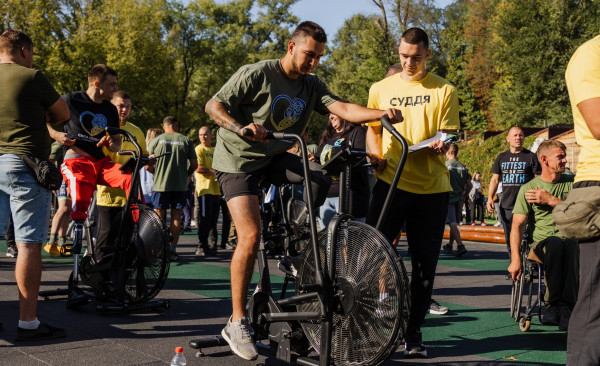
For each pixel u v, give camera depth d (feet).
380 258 9.44
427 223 12.71
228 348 12.53
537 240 16.28
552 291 14.17
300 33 11.02
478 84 191.11
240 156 11.38
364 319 9.62
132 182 15.53
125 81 110.73
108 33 109.91
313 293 10.12
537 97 150.00
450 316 16.49
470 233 41.27
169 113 131.64
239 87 11.12
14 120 12.65
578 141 9.27
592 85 8.68
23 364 11.09
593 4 143.23
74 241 16.28
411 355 12.16
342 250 10.00
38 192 12.69
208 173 28.78
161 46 115.14
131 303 15.69
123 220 15.53
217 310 16.38
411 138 12.91
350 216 10.30
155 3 117.70
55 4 108.68
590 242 8.79
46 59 106.01
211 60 148.25
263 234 11.80
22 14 104.58
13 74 12.75
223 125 10.89
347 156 10.05
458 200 31.91
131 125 21.50
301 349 10.94
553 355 12.55
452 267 27.22
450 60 200.75
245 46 157.07
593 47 8.87
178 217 27.12
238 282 11.24
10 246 26.25
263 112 11.30
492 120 173.99
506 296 19.57
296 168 11.23
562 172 16.25
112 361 11.42
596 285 8.70
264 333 11.11
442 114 12.83
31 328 12.73
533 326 15.37
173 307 16.74
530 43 149.07
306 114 11.91
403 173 12.82
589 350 8.67
